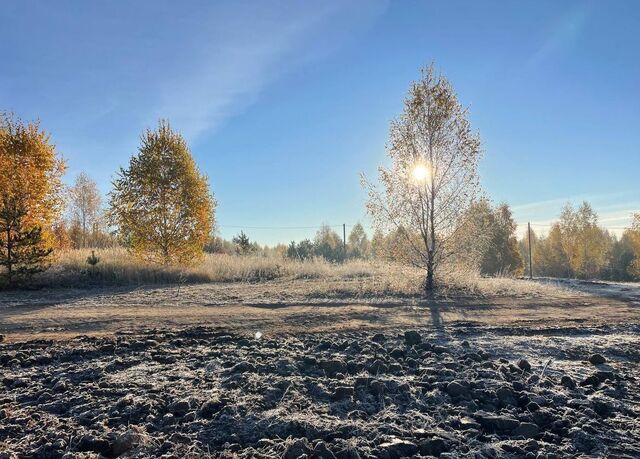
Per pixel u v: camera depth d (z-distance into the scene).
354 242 57.12
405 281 14.56
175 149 20.67
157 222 20.27
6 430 3.81
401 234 15.11
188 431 3.84
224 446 3.61
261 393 4.70
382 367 5.57
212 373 5.36
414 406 4.50
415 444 3.64
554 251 56.25
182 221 20.53
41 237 15.62
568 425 4.10
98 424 3.90
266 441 3.67
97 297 12.55
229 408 4.18
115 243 29.05
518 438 3.90
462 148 14.70
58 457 3.45
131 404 4.32
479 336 7.70
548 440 3.85
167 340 7.09
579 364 6.10
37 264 15.90
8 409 4.28
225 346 6.73
